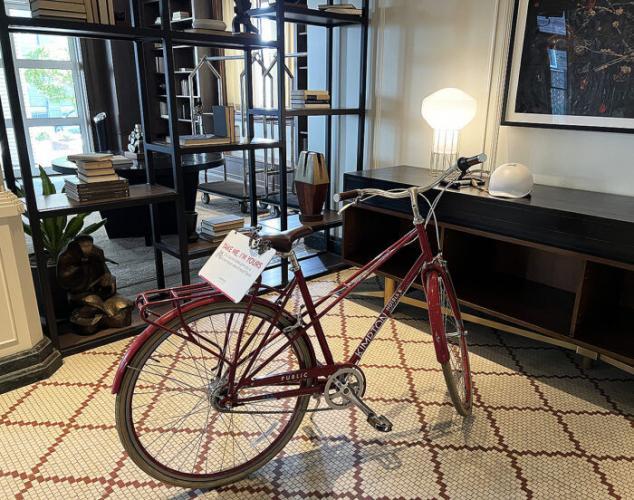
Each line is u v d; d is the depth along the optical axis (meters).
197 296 1.44
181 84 6.95
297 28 5.05
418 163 3.18
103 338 2.45
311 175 3.16
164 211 4.21
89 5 2.14
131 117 7.35
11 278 2.03
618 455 1.73
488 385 2.15
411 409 1.97
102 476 1.61
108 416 1.92
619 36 2.15
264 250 1.40
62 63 6.99
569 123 2.38
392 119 3.26
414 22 2.99
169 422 1.88
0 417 1.90
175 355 2.27
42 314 2.60
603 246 1.88
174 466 1.66
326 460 1.69
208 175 7.39
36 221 2.13
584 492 1.56
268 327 1.54
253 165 3.18
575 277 2.46
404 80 3.13
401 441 1.79
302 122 5.34
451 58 2.84
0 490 1.55
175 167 2.53
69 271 2.43
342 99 3.55
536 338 2.36
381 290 3.15
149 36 2.31
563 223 1.98
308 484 1.59
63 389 2.09
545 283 2.59
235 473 1.59
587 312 2.06
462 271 2.62
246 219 4.84
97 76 7.20
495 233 2.22
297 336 1.56
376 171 2.94
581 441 1.80
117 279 3.37
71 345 2.37
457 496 1.54
